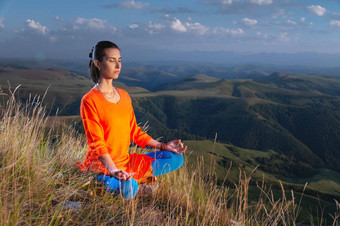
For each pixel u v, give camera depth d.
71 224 1.85
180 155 2.82
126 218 2.13
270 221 2.16
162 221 2.26
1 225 1.54
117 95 2.68
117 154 2.62
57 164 2.69
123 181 2.35
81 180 2.41
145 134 2.95
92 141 2.51
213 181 2.78
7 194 1.85
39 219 1.78
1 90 2.61
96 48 2.55
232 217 2.51
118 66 2.56
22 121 2.70
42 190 2.12
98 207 2.12
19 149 2.45
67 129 3.14
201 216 2.52
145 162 2.68
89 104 2.49
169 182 3.01
